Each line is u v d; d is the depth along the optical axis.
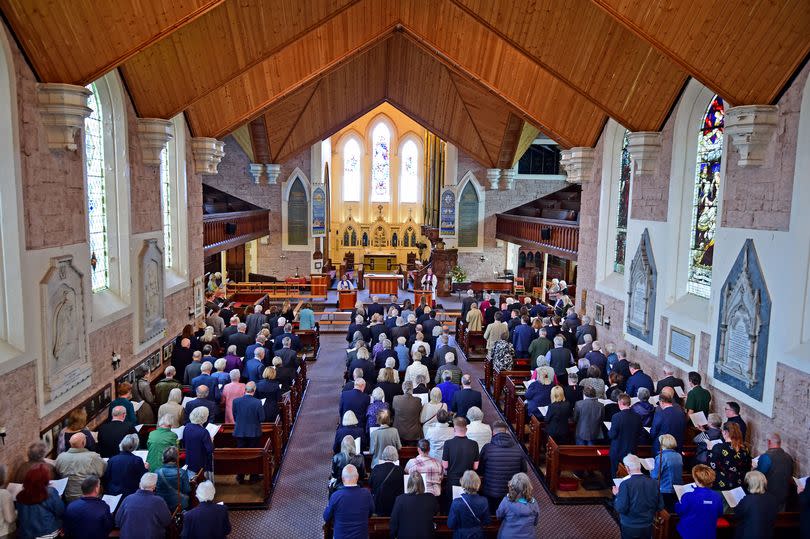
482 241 27.69
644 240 12.06
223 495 8.77
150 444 7.24
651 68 10.71
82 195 8.69
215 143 14.88
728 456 6.82
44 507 5.79
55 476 6.48
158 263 11.96
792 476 6.98
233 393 9.20
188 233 14.33
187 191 14.28
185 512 6.08
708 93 10.28
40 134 7.55
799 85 7.71
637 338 12.40
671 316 11.01
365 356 10.66
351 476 5.93
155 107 11.11
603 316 14.31
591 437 8.64
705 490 5.93
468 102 22.66
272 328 13.91
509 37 11.80
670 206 11.20
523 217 23.67
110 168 10.16
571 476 9.25
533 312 16.53
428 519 5.72
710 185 10.36
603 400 9.45
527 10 11.16
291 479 9.32
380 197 34.03
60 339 8.00
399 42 20.52
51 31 7.07
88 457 6.54
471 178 27.09
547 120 14.84
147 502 5.57
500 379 12.31
